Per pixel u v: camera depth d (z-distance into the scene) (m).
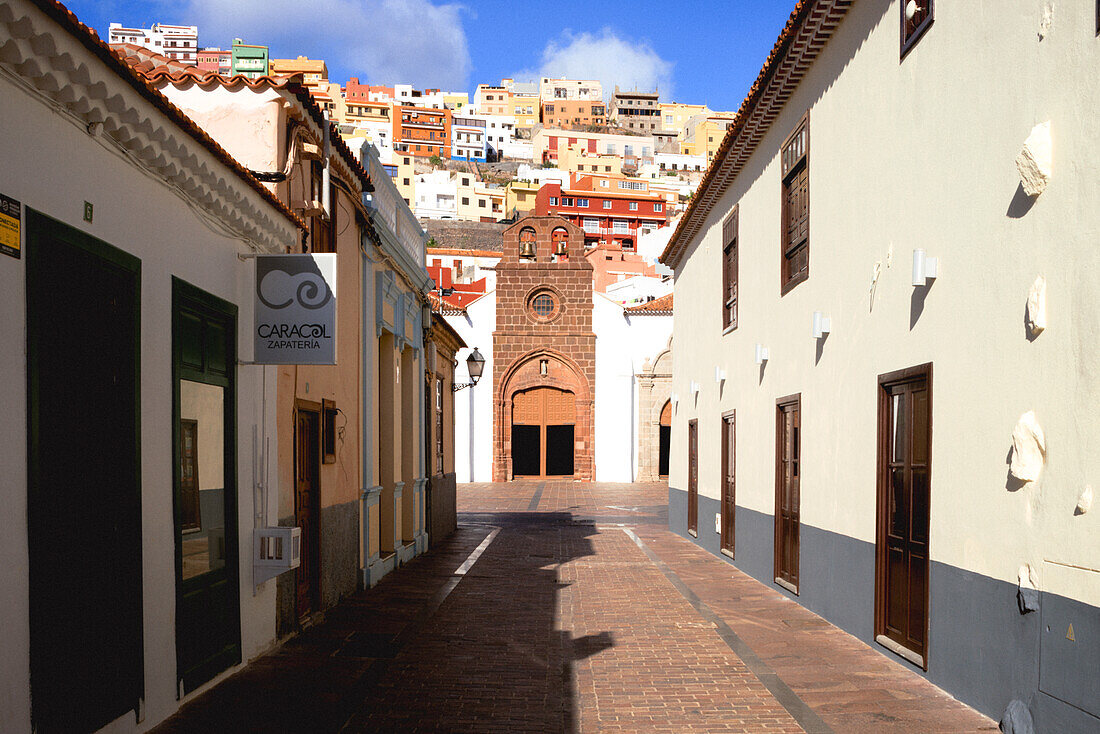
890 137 7.86
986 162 6.16
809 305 10.26
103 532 5.19
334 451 10.27
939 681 6.76
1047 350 5.38
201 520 6.61
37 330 4.49
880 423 8.01
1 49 4.07
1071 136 5.17
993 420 6.00
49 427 4.66
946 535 6.66
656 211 95.81
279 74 10.41
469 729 5.96
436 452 18.53
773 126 12.09
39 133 4.53
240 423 7.28
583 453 38.88
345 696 6.63
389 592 11.61
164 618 5.89
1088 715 4.87
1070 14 5.20
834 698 6.56
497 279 39.03
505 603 10.80
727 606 10.56
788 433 11.29
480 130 139.62
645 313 39.06
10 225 4.28
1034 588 5.45
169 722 5.85
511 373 39.00
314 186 9.53
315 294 7.17
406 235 14.92
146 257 5.70
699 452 17.55
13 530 4.27
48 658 4.59
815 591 9.98
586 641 8.65
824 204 9.73
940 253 6.84
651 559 15.28
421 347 16.56
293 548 7.55
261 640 7.82
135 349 5.52
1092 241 4.96
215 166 6.23
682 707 6.43
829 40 9.60
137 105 5.12
